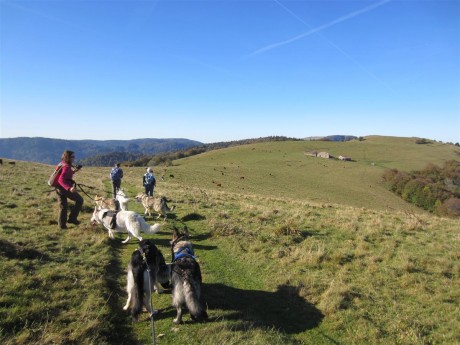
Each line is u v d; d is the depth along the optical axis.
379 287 8.46
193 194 24.27
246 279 8.91
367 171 97.50
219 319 6.73
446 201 67.19
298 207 20.66
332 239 12.06
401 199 75.69
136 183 31.95
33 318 6.06
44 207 14.18
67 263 8.52
